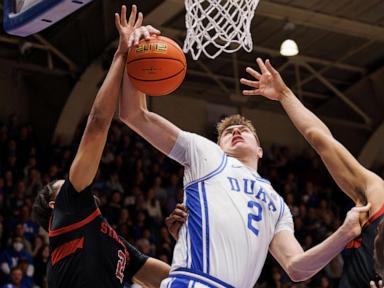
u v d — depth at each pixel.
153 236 14.67
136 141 17.08
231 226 4.02
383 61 18.31
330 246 3.88
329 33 16.75
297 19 15.94
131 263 4.60
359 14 15.98
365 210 3.88
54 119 17.20
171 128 4.33
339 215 18.39
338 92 18.77
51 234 4.18
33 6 5.13
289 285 14.52
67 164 15.55
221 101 19.44
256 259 4.07
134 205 15.12
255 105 19.75
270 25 16.23
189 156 4.26
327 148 4.31
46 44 16.30
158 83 4.22
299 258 4.04
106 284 4.15
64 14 5.07
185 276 3.97
